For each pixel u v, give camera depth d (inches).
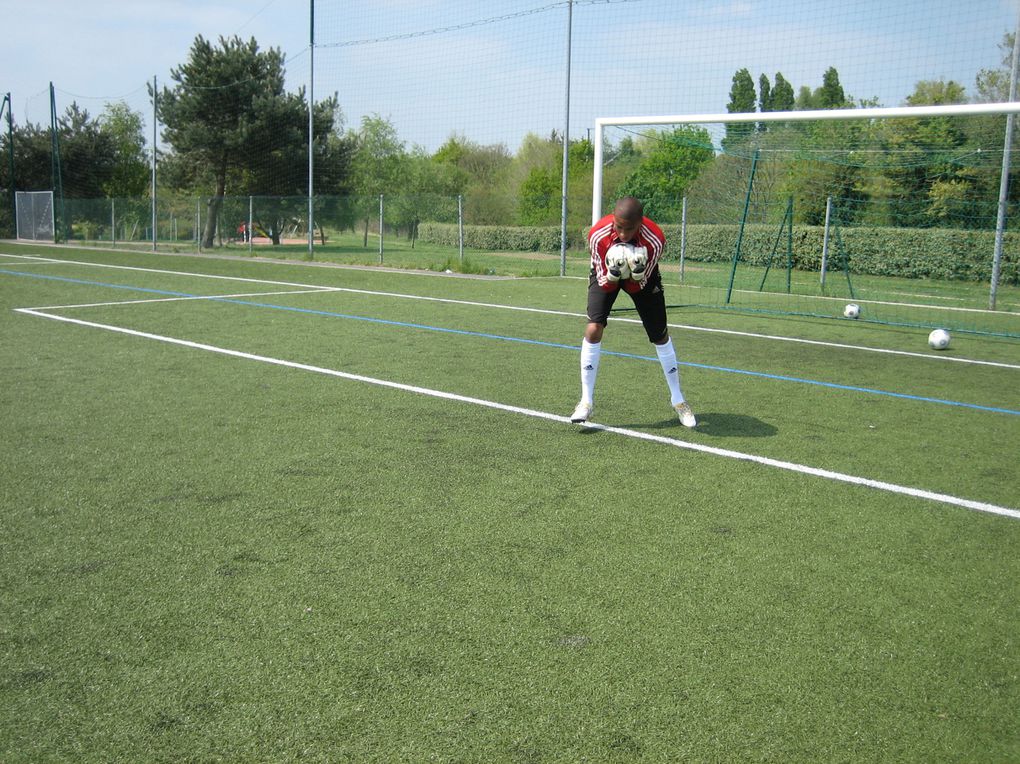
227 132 1446.9
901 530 165.0
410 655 115.0
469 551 150.4
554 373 316.8
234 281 711.1
